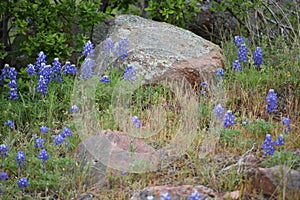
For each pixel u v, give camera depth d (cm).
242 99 290
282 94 294
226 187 234
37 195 241
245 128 264
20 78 303
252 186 230
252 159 243
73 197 238
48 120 278
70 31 346
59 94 298
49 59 324
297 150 244
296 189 222
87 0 334
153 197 218
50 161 252
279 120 278
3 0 322
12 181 246
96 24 329
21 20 326
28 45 321
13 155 253
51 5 327
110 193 239
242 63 313
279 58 319
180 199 224
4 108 288
